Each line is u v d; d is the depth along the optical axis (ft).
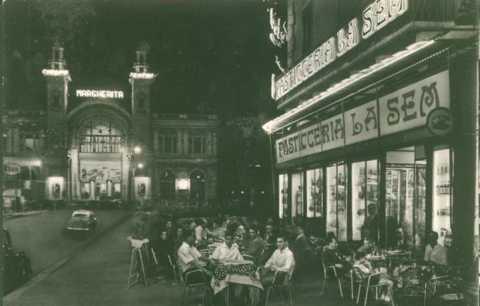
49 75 249.96
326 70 60.08
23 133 245.04
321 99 66.08
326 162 70.18
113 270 61.77
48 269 63.05
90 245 92.53
